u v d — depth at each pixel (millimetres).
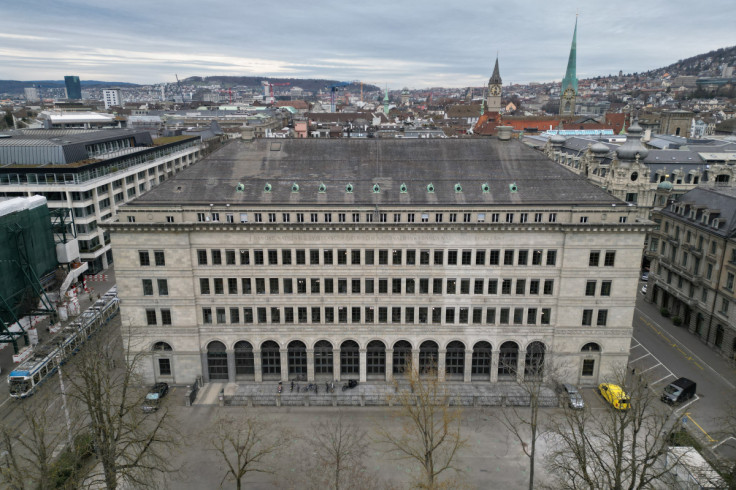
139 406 66125
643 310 102375
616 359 72188
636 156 114375
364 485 54219
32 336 85125
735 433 56406
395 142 79688
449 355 74062
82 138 126688
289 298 70938
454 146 79250
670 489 50969
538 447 61031
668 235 98875
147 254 69000
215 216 69438
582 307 70562
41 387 72000
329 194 71188
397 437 62562
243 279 70500
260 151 78750
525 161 76812
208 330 72000
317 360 74562
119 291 70062
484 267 69688
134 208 68312
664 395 69812
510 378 74188
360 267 69875
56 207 109500
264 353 74375
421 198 70750
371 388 72562
